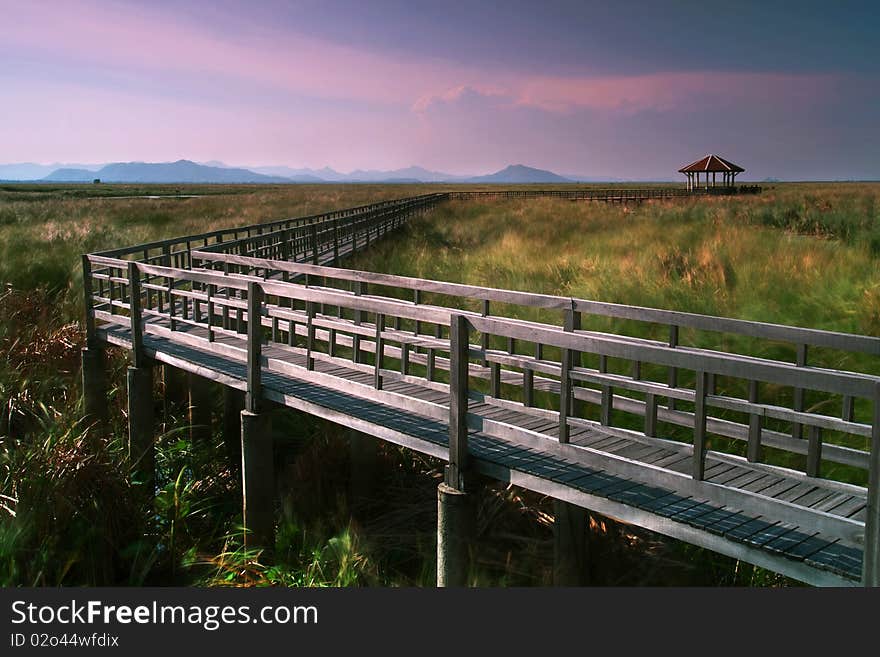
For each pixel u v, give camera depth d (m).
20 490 6.09
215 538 7.18
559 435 4.98
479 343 9.84
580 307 6.06
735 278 12.44
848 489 4.08
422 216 32.06
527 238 22.89
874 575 3.36
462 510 5.16
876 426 3.36
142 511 6.70
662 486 4.41
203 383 9.39
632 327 9.86
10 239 17.20
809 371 3.64
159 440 9.00
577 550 5.87
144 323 9.85
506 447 5.39
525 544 6.48
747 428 5.25
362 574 6.16
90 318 9.70
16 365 9.76
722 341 9.09
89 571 5.99
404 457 8.03
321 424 8.64
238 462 8.83
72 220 28.00
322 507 7.44
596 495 4.56
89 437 7.16
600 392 5.83
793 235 18.22
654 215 30.58
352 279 8.05
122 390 9.91
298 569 6.50
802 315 10.09
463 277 15.16
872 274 11.62
